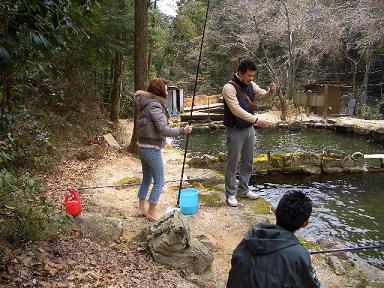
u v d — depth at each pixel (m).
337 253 3.69
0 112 3.00
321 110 14.34
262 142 10.45
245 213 4.27
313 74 18.97
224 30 20.41
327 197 5.98
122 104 13.76
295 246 1.48
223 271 3.08
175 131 3.45
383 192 6.20
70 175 5.38
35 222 2.99
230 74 22.30
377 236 4.55
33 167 5.15
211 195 4.65
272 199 5.84
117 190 4.92
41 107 7.61
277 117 14.23
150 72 17.06
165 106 3.57
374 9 13.83
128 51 9.31
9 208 3.01
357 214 5.27
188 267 2.96
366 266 3.51
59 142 6.86
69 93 8.84
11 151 4.68
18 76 4.82
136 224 3.71
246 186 4.68
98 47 8.66
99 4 2.77
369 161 7.91
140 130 3.54
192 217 4.11
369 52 14.66
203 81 22.36
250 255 1.50
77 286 2.41
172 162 6.84
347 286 3.05
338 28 15.20
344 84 16.94
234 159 4.30
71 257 2.74
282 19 15.77
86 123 8.74
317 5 15.71
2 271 2.38
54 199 4.09
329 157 7.30
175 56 20.27
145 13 6.60
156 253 2.97
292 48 16.44
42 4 2.15
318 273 3.24
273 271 1.44
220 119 14.27
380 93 16.59
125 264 2.82
